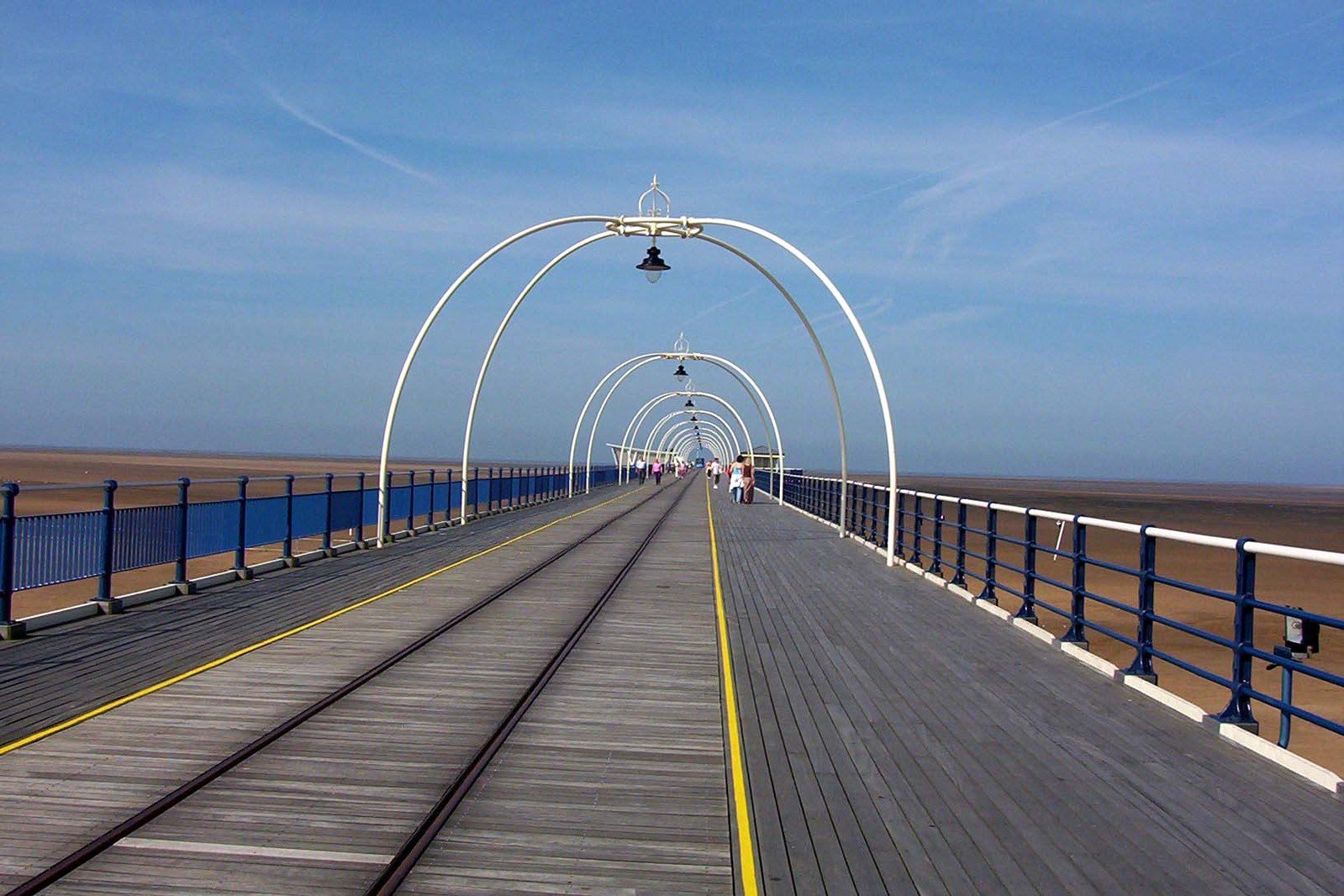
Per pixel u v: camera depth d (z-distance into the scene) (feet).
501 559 59.36
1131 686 27.17
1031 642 34.14
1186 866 15.42
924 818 17.34
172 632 33.65
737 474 137.80
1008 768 20.12
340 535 72.69
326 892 14.12
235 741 21.20
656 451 304.71
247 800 17.80
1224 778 19.58
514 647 32.35
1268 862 15.57
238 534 48.01
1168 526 178.50
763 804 17.93
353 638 33.27
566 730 22.72
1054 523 170.30
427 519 80.38
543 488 137.80
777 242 63.46
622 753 21.02
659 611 40.52
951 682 27.89
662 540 75.20
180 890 14.11
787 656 31.24
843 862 15.47
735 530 86.74
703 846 16.11
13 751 20.22
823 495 103.45
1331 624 19.60
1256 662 54.65
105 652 30.09
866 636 34.96
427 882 14.62
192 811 17.24
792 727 23.04
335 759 20.22
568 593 45.50
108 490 36.88
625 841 16.24
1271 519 215.51
